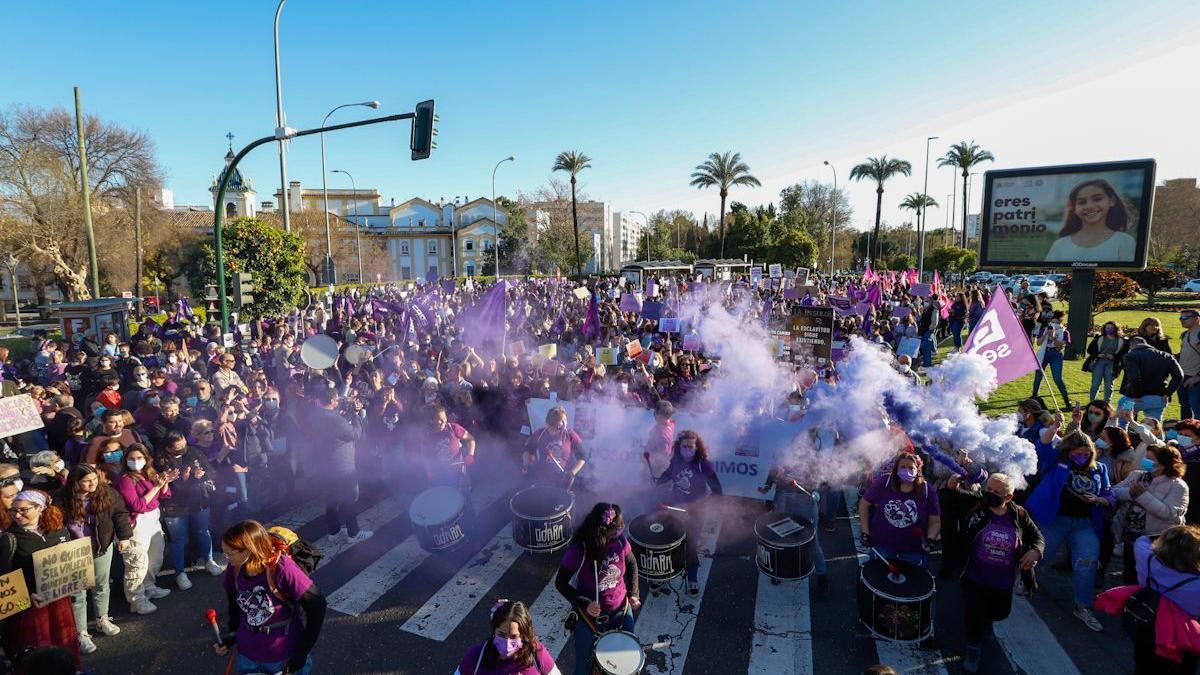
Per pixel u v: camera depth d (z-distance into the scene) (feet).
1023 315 48.52
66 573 14.79
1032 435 19.83
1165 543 13.00
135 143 122.31
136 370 30.63
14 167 108.27
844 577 20.17
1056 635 16.80
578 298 76.84
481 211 292.40
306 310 71.15
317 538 22.95
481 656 11.32
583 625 13.55
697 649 16.49
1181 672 12.87
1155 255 175.83
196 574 20.43
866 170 185.37
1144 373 29.09
